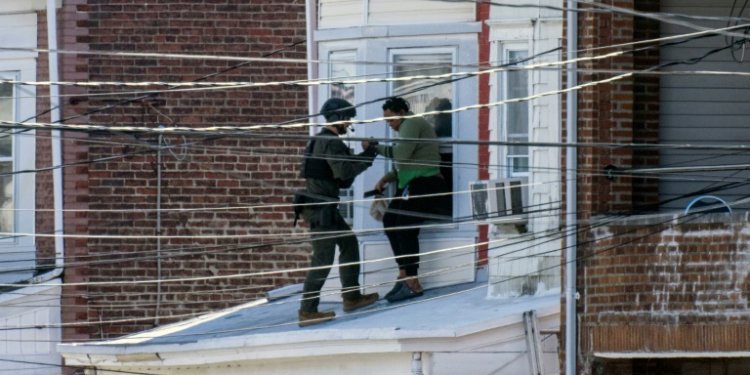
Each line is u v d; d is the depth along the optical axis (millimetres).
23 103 100250
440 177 81438
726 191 80375
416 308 79062
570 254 73250
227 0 97188
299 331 76938
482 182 78938
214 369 83188
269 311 90250
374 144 80750
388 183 84875
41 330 98000
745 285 72750
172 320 98250
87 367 87812
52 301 98375
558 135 78938
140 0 98125
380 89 86312
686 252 72938
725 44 79938
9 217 100688
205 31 97500
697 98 80125
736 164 79250
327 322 80188
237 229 97625
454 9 85062
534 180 79062
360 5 86875
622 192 74438
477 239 83375
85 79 98750
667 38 67750
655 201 79750
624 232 73188
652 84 79625
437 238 83562
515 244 76625
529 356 72812
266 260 97250
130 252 89938
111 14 98375
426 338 72125
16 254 99938
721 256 72875
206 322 90562
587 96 74312
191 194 98062
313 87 88438
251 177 97375
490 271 78500
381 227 85438
